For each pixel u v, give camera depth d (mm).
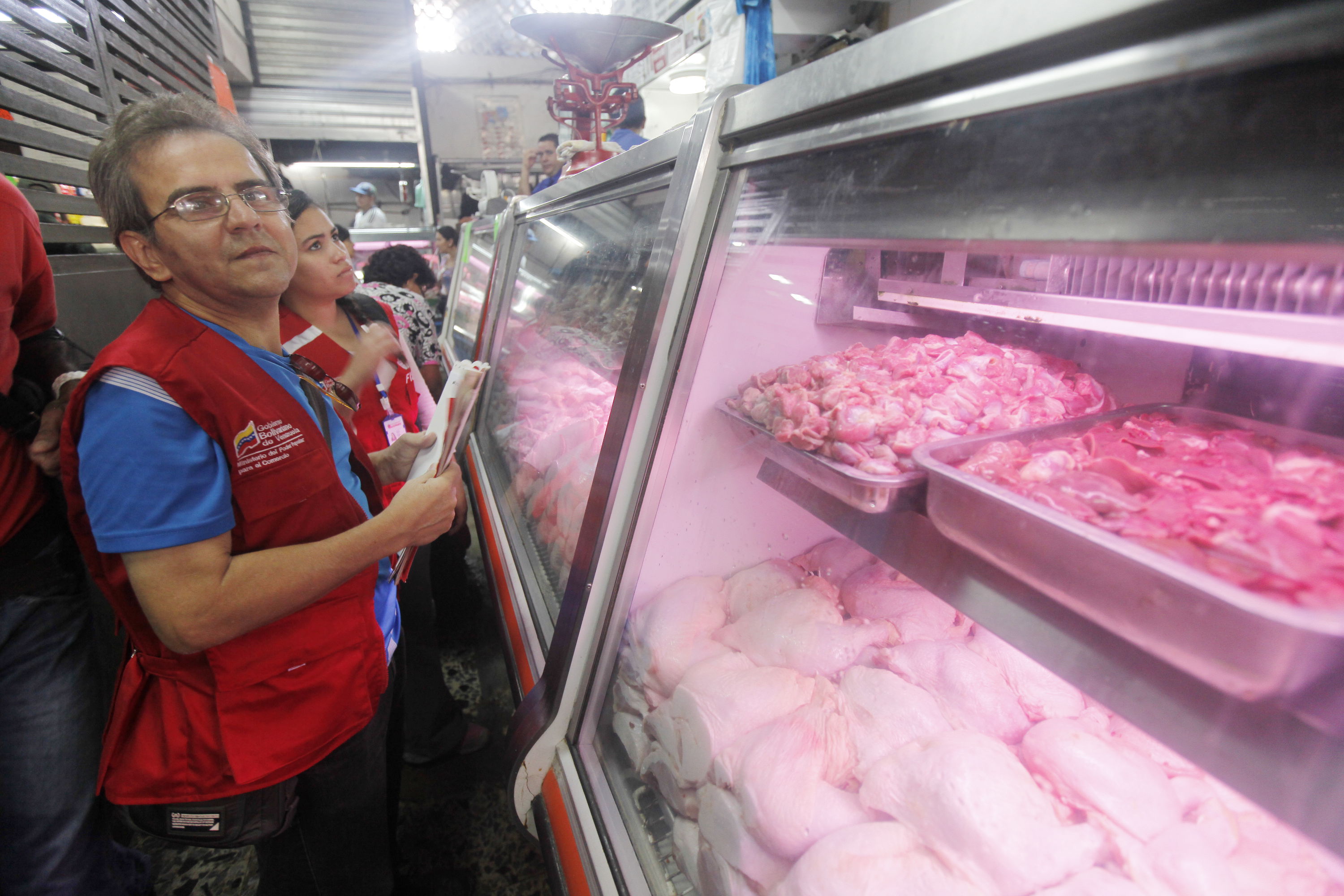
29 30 2150
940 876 685
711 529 1182
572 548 1492
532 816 1236
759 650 1025
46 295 1286
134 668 1019
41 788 1234
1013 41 468
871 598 1075
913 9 3666
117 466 807
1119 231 450
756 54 3846
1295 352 618
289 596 914
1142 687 516
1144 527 558
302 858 1204
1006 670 871
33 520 1210
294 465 943
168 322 892
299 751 1028
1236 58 364
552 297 2340
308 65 7992
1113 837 663
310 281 1561
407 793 1879
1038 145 492
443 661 2445
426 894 1502
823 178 750
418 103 8227
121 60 2797
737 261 1001
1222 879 609
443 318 5703
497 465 2289
